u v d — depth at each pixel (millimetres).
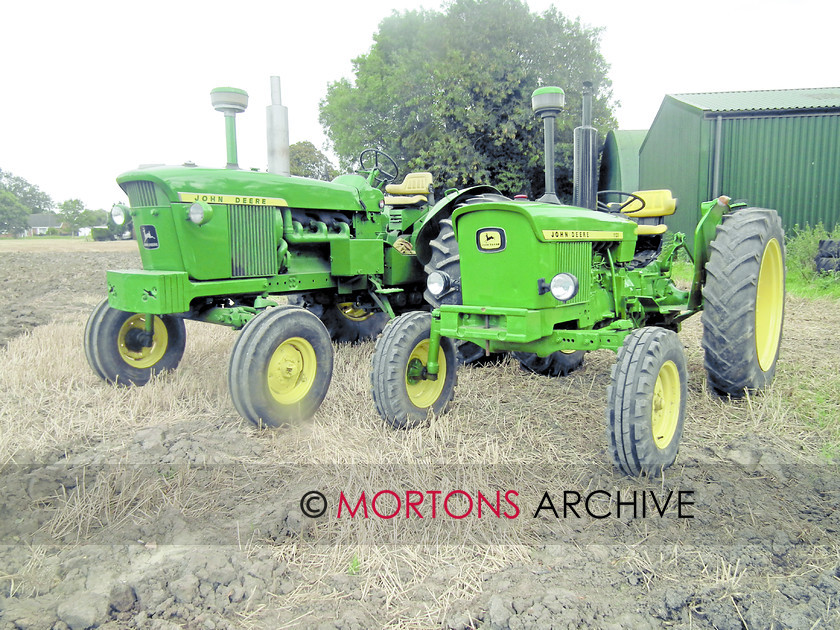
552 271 3234
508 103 20578
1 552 2410
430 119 21453
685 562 2318
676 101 14711
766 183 13156
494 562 2326
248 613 2068
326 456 3246
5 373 4734
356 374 4832
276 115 4883
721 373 3889
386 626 1994
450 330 3455
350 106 23516
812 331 6301
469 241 3381
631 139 20078
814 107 12625
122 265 16562
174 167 3947
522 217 3148
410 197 5777
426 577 2252
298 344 3900
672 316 4508
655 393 3051
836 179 12734
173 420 3922
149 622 2018
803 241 10578
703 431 3600
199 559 2314
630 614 2027
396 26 23219
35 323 7316
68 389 4379
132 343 4637
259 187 4258
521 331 3176
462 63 20469
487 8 20672
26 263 17297
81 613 2012
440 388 3953
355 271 4871
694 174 13727
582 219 3469
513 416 3932
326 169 40812
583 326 3564
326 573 2283
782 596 2100
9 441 3447
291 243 4598
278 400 3760
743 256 3779
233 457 3291
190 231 3877
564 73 20969
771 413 3793
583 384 4668
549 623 1955
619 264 4031
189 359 5328
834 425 3580
